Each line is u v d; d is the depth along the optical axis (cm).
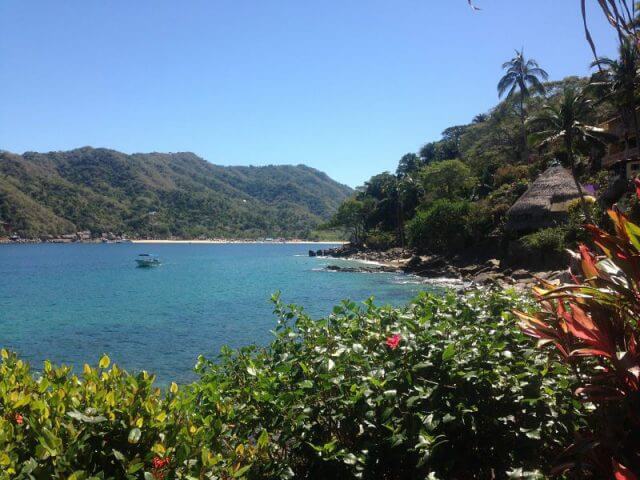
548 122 4038
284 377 363
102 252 14225
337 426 356
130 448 268
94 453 263
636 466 258
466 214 5969
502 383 343
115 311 3319
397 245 9556
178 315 3097
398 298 3728
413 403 329
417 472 326
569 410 331
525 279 3966
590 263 302
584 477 311
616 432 273
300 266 7844
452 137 11988
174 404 308
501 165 7538
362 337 423
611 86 3588
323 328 449
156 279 5916
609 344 274
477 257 5591
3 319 3028
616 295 271
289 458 354
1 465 223
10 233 19850
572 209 4294
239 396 381
